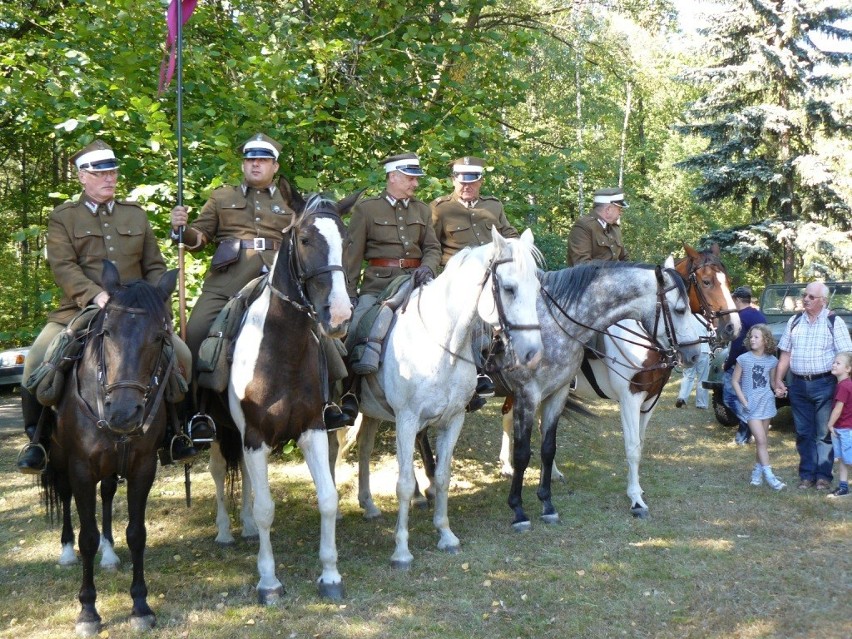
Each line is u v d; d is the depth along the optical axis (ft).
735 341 29.22
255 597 14.99
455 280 16.01
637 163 106.11
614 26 67.72
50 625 13.85
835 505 20.97
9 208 54.24
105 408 12.07
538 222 33.27
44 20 29.48
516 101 31.68
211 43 27.07
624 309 19.29
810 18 67.97
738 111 70.23
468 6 30.76
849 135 69.00
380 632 13.44
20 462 13.84
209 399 16.49
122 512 21.08
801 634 13.23
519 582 15.64
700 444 29.50
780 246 70.74
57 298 23.29
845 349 22.24
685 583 15.52
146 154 22.99
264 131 23.21
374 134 27.66
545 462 20.06
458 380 16.57
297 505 21.72
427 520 20.20
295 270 13.82
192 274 21.83
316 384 14.79
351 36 28.53
